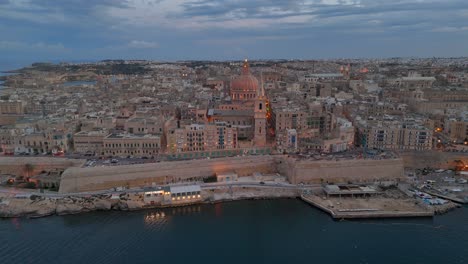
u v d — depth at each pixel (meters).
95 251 190.75
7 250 190.50
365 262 182.38
